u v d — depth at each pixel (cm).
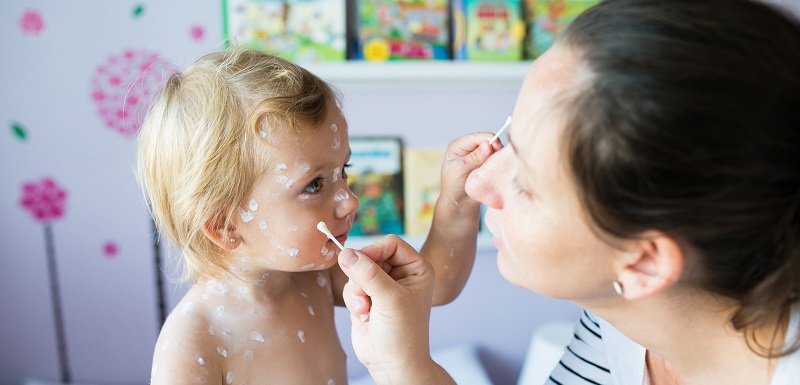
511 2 180
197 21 182
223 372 84
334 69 170
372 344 69
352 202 87
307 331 92
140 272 193
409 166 190
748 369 62
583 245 57
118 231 191
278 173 81
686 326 62
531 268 61
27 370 198
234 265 87
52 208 189
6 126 184
